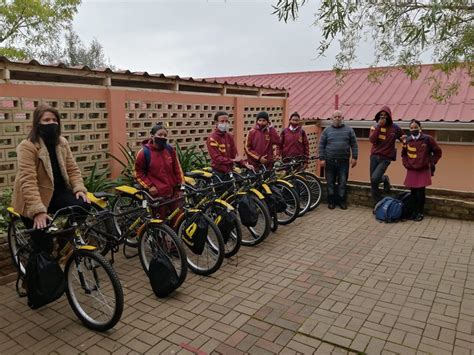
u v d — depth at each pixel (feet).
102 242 13.29
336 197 25.13
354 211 23.82
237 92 29.60
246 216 16.76
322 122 39.58
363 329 11.06
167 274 12.54
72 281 11.59
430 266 15.48
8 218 14.52
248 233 18.69
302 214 22.54
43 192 11.39
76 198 11.85
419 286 13.74
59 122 11.67
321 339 10.60
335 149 23.75
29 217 11.19
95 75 18.60
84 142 18.57
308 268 15.25
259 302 12.60
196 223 14.21
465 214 21.76
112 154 19.66
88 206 11.99
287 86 51.65
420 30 9.46
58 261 11.60
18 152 11.02
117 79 19.76
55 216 10.87
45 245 11.05
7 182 15.80
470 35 10.53
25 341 10.63
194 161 22.84
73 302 11.51
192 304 12.49
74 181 12.12
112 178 19.79
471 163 33.58
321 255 16.60
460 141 33.73
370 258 16.30
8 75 15.34
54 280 10.83
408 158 21.56
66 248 12.05
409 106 37.55
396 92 41.06
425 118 34.47
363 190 24.61
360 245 17.84
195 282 14.06
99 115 19.07
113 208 16.10
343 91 45.24
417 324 11.29
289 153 23.67
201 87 25.64
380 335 10.76
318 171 40.01
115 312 10.60
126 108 20.21
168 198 14.98
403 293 13.21
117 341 10.57
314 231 19.81
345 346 10.28
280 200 19.12
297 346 10.30
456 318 11.60
